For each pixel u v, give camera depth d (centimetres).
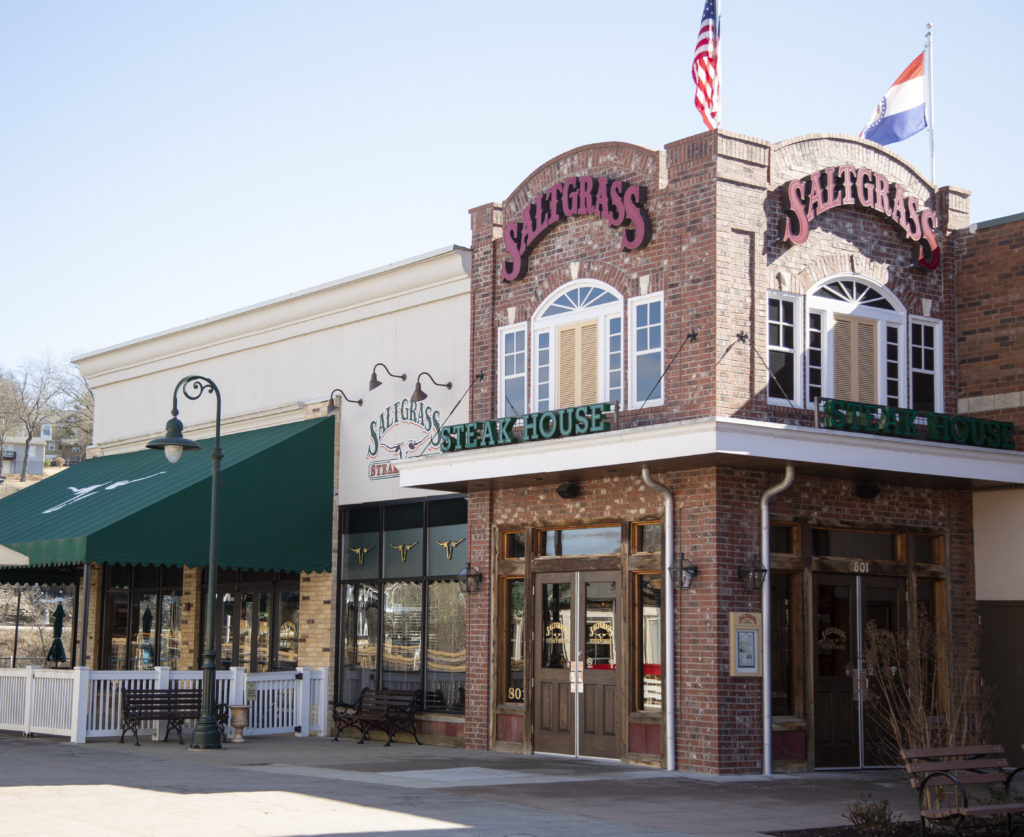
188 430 2720
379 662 2184
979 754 1270
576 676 1812
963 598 1881
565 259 1898
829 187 1786
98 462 2894
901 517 1833
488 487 1928
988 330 1897
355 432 2297
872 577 1802
